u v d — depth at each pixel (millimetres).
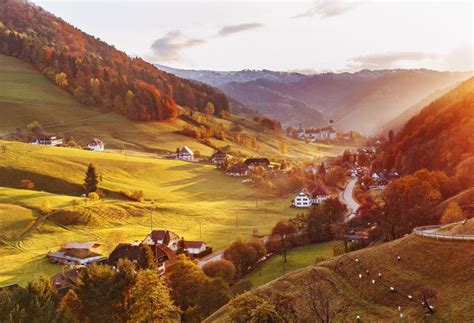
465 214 104625
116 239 140125
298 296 68625
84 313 72875
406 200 115375
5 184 181500
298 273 76125
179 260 98438
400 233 107375
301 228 143000
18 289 70188
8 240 135000
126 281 75312
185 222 166000
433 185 128125
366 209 151000
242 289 92125
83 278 75688
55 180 188125
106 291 73312
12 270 115062
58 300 76312
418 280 63906
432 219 108938
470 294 57156
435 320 55250
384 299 63312
